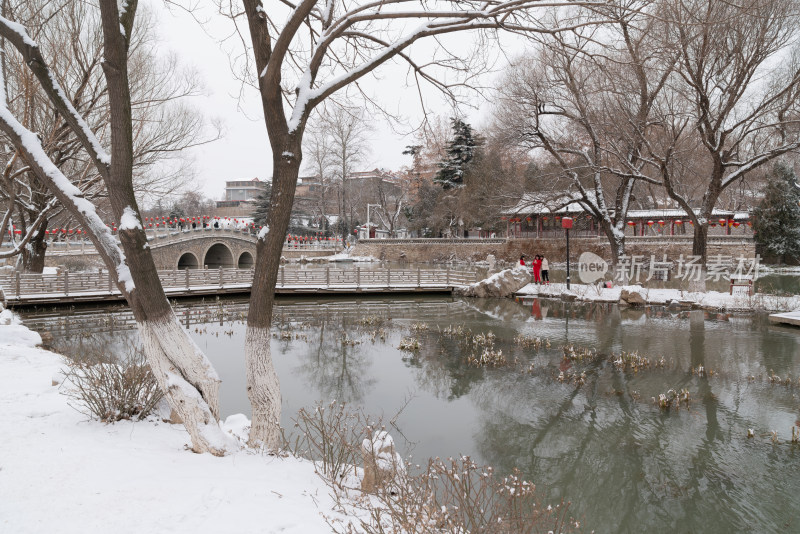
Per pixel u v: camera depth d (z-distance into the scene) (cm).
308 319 1762
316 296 2414
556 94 2286
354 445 542
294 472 439
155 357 454
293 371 1056
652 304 1888
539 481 584
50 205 1074
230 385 941
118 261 457
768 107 1958
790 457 634
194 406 454
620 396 869
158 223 4141
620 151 2208
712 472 601
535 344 1268
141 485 375
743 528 489
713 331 1399
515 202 3444
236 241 4031
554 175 2723
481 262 4356
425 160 5284
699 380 944
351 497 409
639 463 627
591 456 648
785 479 580
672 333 1381
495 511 376
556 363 1091
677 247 3441
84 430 500
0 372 741
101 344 1244
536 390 910
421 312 1922
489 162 4309
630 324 1538
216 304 2144
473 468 415
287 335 1422
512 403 845
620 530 484
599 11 480
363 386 947
